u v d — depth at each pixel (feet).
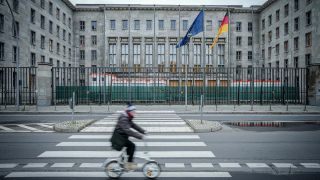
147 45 178.09
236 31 182.70
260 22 183.01
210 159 25.30
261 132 39.73
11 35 110.83
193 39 174.29
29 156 26.22
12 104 93.09
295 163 24.06
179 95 96.89
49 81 88.33
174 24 178.09
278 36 159.74
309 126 45.93
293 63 142.82
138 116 59.88
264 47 177.88
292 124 48.44
